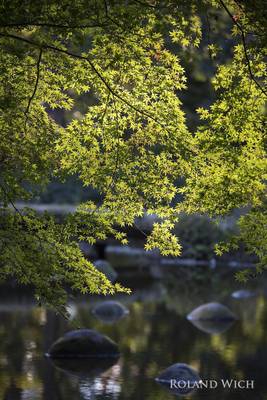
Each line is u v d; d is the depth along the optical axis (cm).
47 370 1446
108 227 1037
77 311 2175
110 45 962
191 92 3591
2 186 1001
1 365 1478
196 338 1764
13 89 1005
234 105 981
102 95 1023
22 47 904
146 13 904
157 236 1043
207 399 1249
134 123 1030
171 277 3070
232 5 954
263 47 912
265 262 981
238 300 2420
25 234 990
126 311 2142
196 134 1002
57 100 1080
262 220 979
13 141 1015
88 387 1320
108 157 1030
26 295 2488
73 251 1014
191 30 959
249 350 1622
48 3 877
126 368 1469
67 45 1040
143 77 1003
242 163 983
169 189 1030
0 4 871
